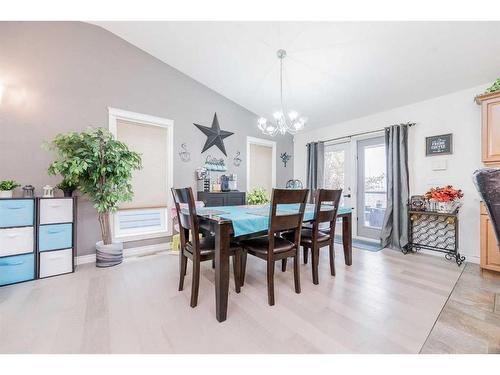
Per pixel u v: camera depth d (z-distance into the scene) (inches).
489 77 101.5
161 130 131.4
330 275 90.4
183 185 138.4
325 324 57.5
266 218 69.1
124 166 95.7
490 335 53.1
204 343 50.4
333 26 90.6
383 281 84.2
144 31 111.7
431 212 111.9
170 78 133.8
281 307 65.7
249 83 141.2
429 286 79.9
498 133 90.5
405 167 125.9
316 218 80.9
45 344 49.7
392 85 117.4
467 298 71.1
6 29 92.1
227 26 100.9
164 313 62.4
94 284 81.3
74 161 84.0
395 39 90.7
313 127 181.6
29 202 83.9
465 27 80.8
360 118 155.1
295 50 106.8
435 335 53.2
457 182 112.6
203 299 70.8
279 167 192.4
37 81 97.0
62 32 102.6
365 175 154.8
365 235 153.6
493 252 90.0
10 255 80.4
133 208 120.7
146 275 90.3
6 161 91.0
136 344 49.9
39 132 97.0
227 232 60.8
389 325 57.1
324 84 128.2
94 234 109.8
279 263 106.6
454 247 109.7
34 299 69.8
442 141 117.0
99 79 111.0
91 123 108.7
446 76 105.0
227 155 160.2
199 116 146.1
